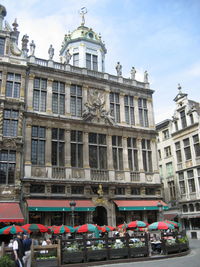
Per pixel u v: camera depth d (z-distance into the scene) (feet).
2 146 87.35
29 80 98.58
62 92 104.94
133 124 117.29
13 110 92.53
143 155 115.96
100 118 108.27
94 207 93.35
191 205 131.03
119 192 104.78
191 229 129.39
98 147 105.70
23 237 46.52
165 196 149.48
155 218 109.29
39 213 88.22
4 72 93.71
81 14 134.92
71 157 99.60
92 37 129.18
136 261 60.08
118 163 108.47
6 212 79.51
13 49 98.48
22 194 86.43
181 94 144.97
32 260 52.11
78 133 103.35
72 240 57.26
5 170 86.53
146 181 111.75
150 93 125.49
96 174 101.35
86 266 55.52
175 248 67.82
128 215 103.60
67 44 127.85
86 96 108.17
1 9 103.19
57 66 106.63
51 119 98.17
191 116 137.59
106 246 59.82
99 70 125.18
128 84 119.55
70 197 93.20
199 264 51.65
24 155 90.58
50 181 90.94
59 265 53.83
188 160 135.03
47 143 95.40
